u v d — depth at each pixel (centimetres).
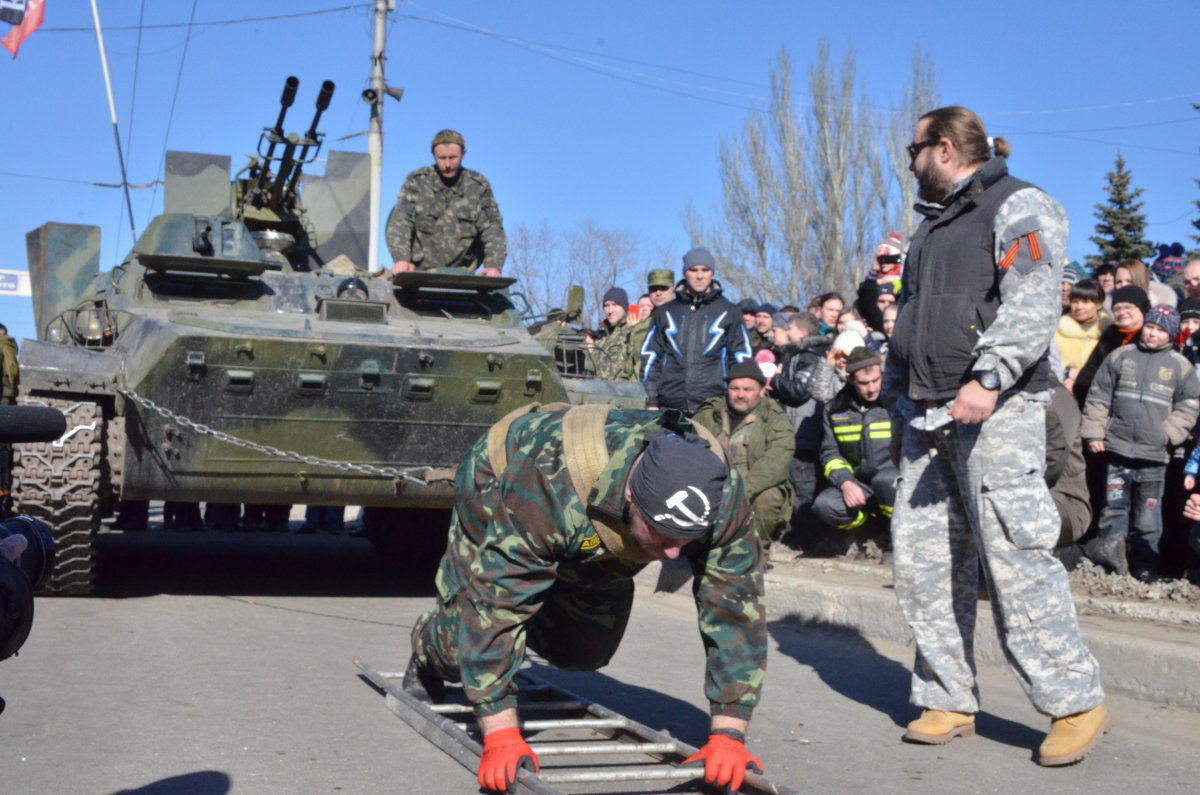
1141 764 434
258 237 1036
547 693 500
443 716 439
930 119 459
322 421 734
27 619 240
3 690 498
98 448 732
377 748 427
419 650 440
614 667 597
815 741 463
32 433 231
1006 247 430
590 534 346
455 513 396
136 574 888
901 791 399
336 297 826
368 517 998
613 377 1042
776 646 666
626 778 357
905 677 586
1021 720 501
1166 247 1070
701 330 893
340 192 1126
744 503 359
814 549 904
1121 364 722
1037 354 421
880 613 683
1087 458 755
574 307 941
